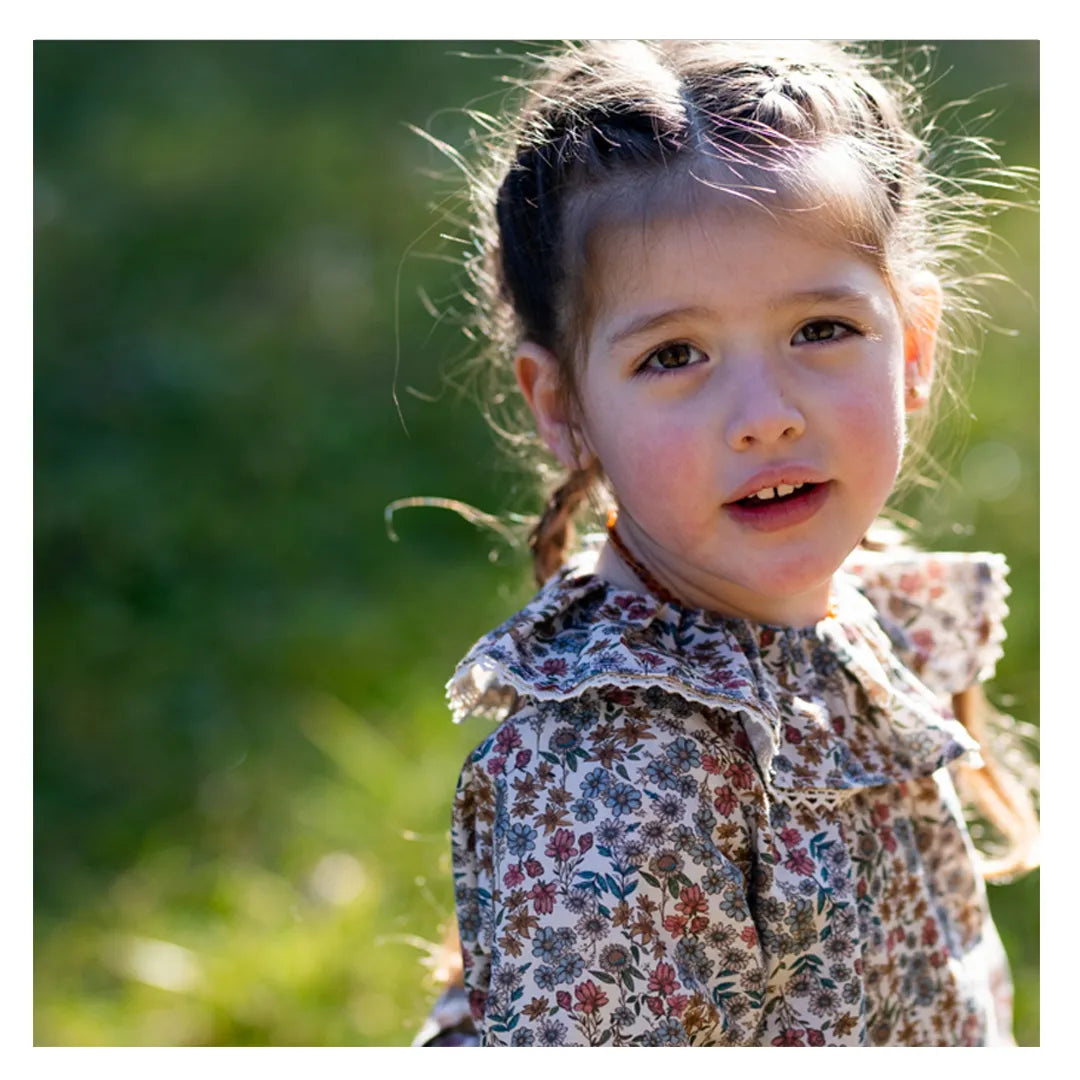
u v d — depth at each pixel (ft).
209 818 9.18
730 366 4.43
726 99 4.65
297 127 18.25
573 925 4.22
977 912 5.22
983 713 6.07
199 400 13.51
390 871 8.71
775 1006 4.53
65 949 8.18
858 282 4.51
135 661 10.53
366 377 13.89
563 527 5.57
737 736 4.56
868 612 5.35
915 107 6.30
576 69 5.09
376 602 11.13
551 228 4.83
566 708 4.50
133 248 15.74
